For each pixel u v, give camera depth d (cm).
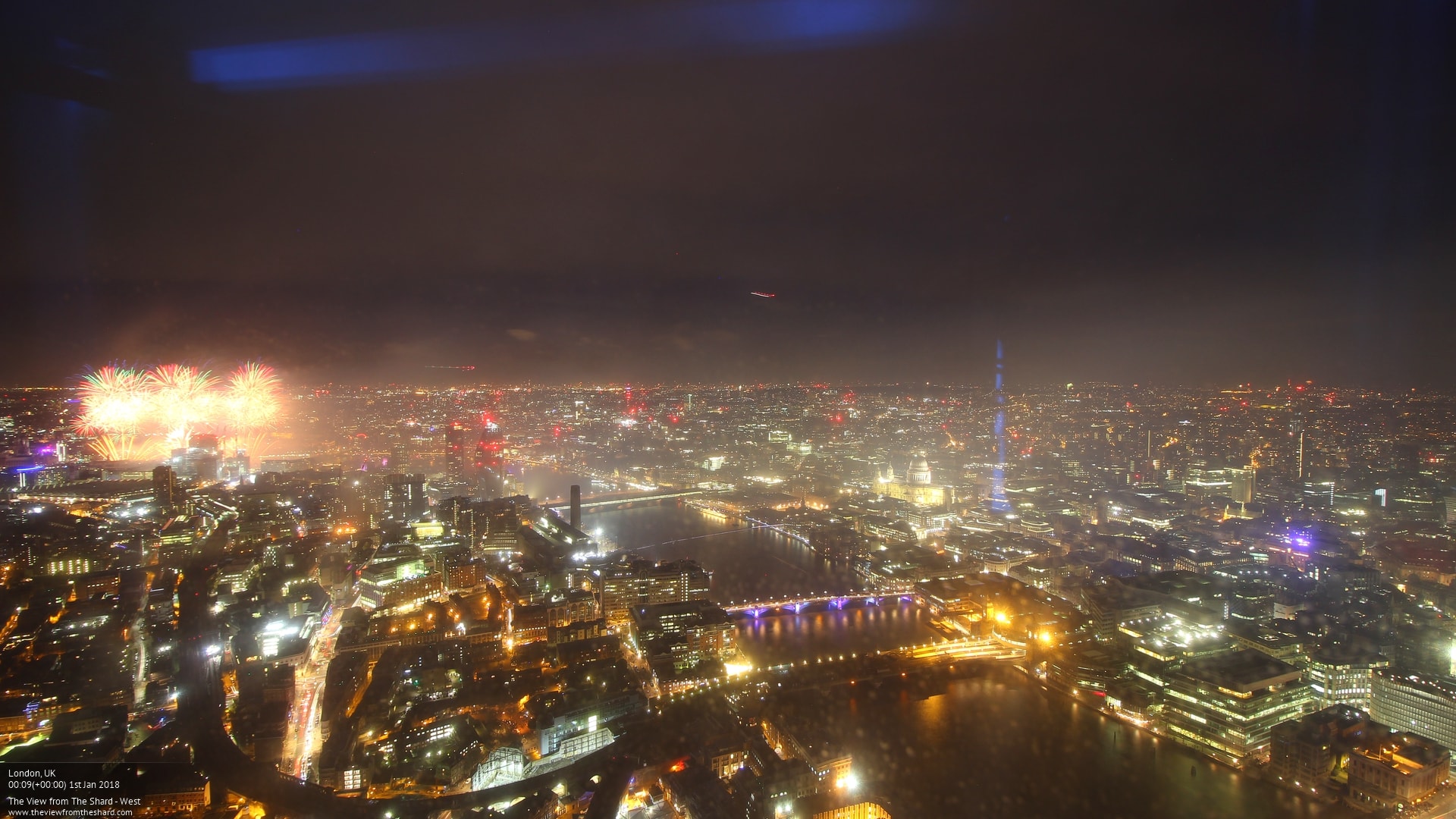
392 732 18062
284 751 17600
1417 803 15750
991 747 19350
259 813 14925
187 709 18450
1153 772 18188
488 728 18588
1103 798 17125
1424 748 16575
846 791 16600
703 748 17638
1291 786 17412
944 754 18988
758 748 17750
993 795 17200
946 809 16638
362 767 16462
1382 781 16012
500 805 15350
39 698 17862
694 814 14812
